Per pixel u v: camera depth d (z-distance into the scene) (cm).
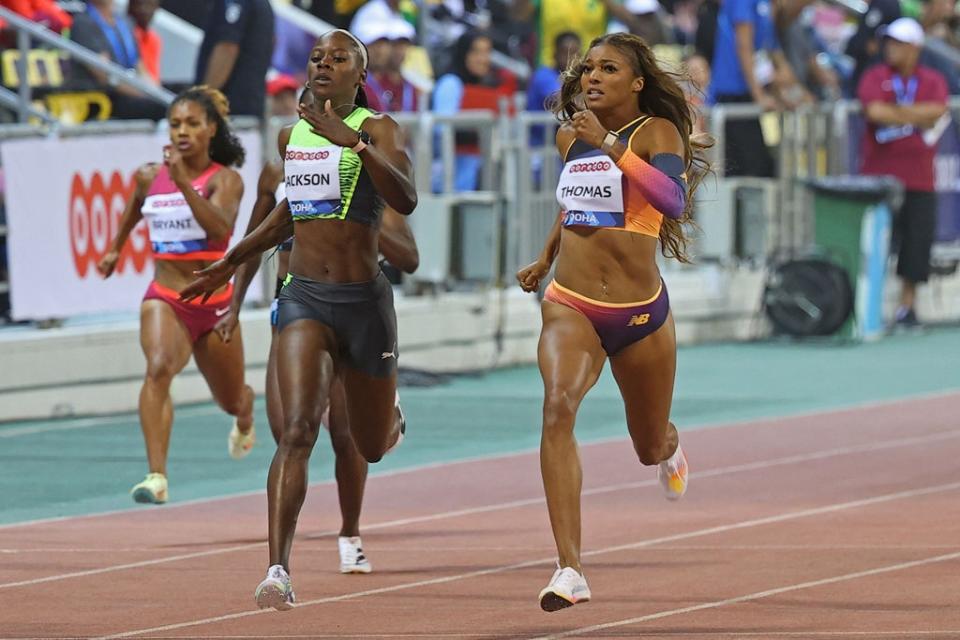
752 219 6431
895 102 6744
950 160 7138
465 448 4359
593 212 2480
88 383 4809
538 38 6881
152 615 2520
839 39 9106
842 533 3183
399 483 3828
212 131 3444
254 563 2941
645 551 3023
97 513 3478
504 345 5934
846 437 4491
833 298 6538
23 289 4609
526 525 3303
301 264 2534
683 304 6462
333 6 6844
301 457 2383
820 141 6800
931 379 5675
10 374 4625
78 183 4709
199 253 3416
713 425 4725
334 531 3269
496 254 5656
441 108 6084
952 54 7719
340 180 2500
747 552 3003
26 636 2380
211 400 5144
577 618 2486
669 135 2497
